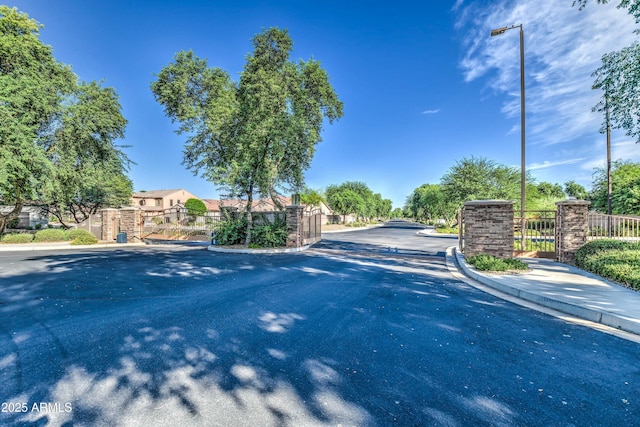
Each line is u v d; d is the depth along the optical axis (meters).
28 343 3.68
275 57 17.03
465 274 8.37
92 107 17.08
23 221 30.84
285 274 8.28
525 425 2.24
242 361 3.23
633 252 7.86
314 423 2.23
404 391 2.67
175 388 2.69
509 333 4.07
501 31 12.84
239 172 13.42
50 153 15.96
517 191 27.11
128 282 7.16
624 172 24.34
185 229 22.05
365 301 5.63
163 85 17.70
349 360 3.26
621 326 4.25
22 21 15.41
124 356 3.34
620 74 7.71
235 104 14.39
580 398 2.60
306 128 15.36
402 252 13.63
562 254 9.68
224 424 2.21
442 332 4.09
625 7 7.32
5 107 13.26
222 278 7.70
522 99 12.36
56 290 6.34
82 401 2.49
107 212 18.84
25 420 2.24
